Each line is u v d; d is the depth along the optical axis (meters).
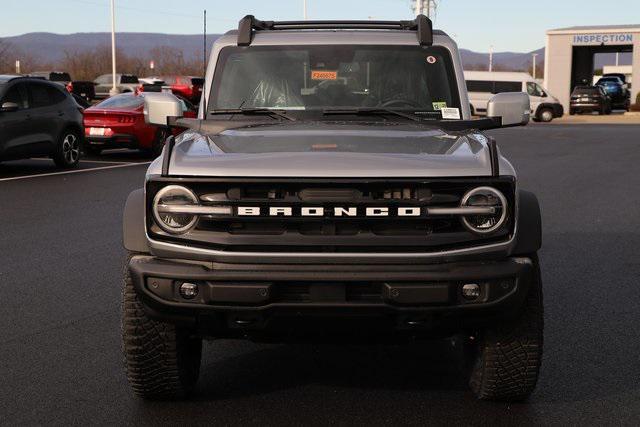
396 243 4.14
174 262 4.24
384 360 5.57
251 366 5.45
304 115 5.64
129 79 50.38
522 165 19.69
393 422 4.50
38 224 10.88
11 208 12.28
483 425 4.46
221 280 4.14
